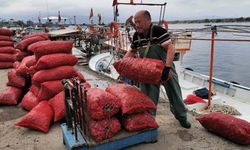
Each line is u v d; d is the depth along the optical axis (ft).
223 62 82.69
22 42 22.13
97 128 9.27
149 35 10.55
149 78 9.68
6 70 29.73
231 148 10.40
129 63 10.42
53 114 12.86
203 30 16.66
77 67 34.22
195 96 21.43
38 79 14.01
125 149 10.18
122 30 29.43
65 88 10.12
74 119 9.36
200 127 12.40
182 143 10.75
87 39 57.41
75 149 9.05
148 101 10.10
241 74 65.82
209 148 10.38
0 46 31.35
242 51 108.78
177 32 20.20
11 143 11.12
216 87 24.67
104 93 9.50
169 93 11.62
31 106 14.84
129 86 10.89
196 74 27.27
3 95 16.11
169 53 10.01
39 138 11.49
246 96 21.97
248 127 10.57
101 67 34.71
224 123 10.91
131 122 9.84
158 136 11.36
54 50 15.06
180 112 11.81
